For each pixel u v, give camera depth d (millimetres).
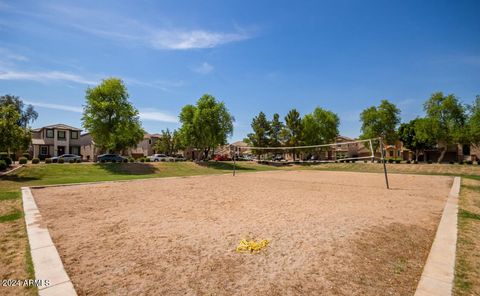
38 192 11180
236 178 19547
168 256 4062
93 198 9680
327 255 4062
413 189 12938
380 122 43406
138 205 8375
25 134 19250
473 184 14727
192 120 39781
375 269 3584
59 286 3051
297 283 3191
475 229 5332
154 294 2959
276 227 5680
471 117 30953
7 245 4445
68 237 5031
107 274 3453
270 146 48844
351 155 60406
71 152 48625
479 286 3027
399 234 5113
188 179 18000
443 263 3654
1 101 47250
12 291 2949
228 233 5262
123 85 30594
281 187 13695
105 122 29484
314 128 47688
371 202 8953
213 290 3033
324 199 9656
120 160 35281
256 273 3469
